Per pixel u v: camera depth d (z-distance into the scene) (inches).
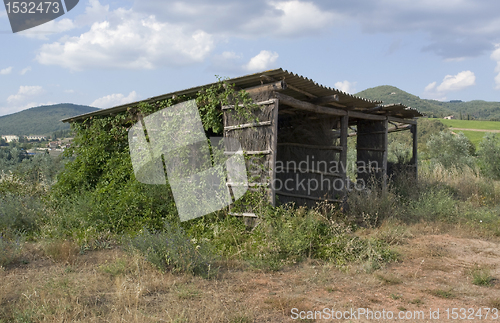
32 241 235.9
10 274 171.8
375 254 205.9
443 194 371.2
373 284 172.2
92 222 265.3
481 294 160.9
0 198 293.6
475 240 257.6
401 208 327.6
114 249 223.1
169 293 154.3
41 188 380.5
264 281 174.4
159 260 182.5
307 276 181.2
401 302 151.2
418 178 485.7
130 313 127.4
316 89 266.5
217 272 181.5
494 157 570.9
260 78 239.9
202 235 238.8
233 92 259.3
